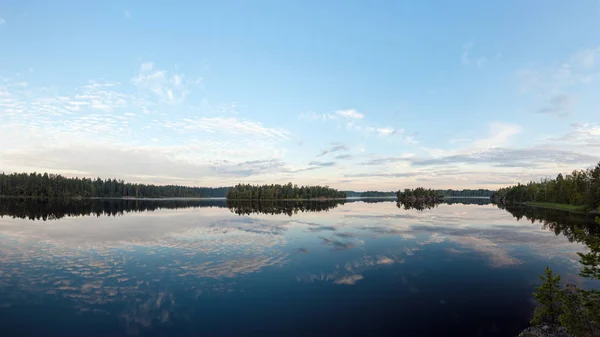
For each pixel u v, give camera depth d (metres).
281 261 21.31
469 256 23.11
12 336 11.07
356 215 60.72
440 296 15.08
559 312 11.88
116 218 49.72
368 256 22.95
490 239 30.45
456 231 36.03
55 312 12.99
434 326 12.02
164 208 82.62
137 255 22.72
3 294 14.91
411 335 11.30
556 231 36.38
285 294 15.21
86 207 78.31
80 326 11.85
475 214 64.00
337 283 16.84
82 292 15.27
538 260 22.02
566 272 19.14
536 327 11.86
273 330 11.61
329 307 13.72
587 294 10.83
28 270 18.73
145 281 16.94
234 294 15.17
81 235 31.36
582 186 82.00
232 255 22.94
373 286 16.38
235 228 38.03
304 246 26.55
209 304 13.96
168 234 32.56
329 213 66.69
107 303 13.98
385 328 11.82
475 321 12.49
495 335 11.41
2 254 22.75
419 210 80.31
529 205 111.38
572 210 77.31
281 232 34.66
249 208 87.31
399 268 19.78
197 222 44.88
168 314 12.91
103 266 19.73
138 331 11.47
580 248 26.27
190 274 18.20
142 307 13.57
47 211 61.78
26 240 28.30
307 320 12.45
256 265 20.22
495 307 13.87
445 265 20.55
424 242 28.66
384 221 47.94
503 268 19.92
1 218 47.34
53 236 30.59
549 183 118.25
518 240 29.92
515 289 16.12
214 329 11.69
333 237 31.28
